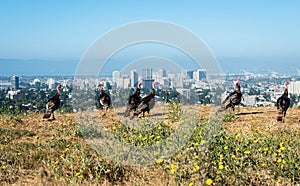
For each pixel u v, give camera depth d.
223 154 8.41
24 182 7.66
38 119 14.70
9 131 12.02
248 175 7.66
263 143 9.38
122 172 8.15
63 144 10.27
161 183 7.51
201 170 7.46
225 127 12.23
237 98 14.10
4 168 8.05
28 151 9.57
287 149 8.83
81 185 7.35
